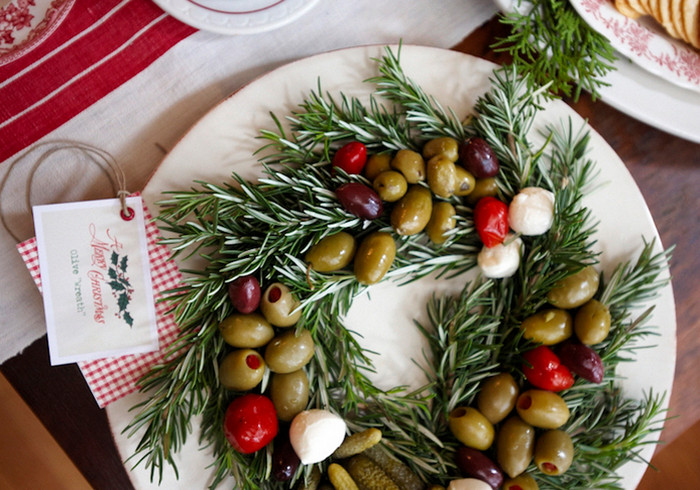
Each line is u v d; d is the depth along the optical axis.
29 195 0.50
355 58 0.49
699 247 0.55
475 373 0.48
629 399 0.50
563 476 0.49
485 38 0.53
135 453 0.46
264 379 0.46
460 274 0.50
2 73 0.49
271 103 0.49
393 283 0.50
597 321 0.47
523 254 0.49
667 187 0.54
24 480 0.51
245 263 0.46
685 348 0.55
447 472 0.48
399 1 0.52
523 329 0.47
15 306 0.50
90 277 0.47
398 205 0.46
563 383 0.47
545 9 0.50
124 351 0.48
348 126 0.47
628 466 0.51
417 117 0.48
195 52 0.51
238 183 0.49
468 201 0.48
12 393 0.50
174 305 0.47
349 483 0.46
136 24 0.50
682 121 0.51
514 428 0.47
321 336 0.48
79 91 0.50
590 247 0.51
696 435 0.56
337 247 0.46
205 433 0.48
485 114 0.50
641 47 0.49
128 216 0.47
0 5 0.48
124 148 0.50
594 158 0.51
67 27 0.49
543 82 0.50
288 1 0.49
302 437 0.45
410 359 0.50
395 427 0.47
